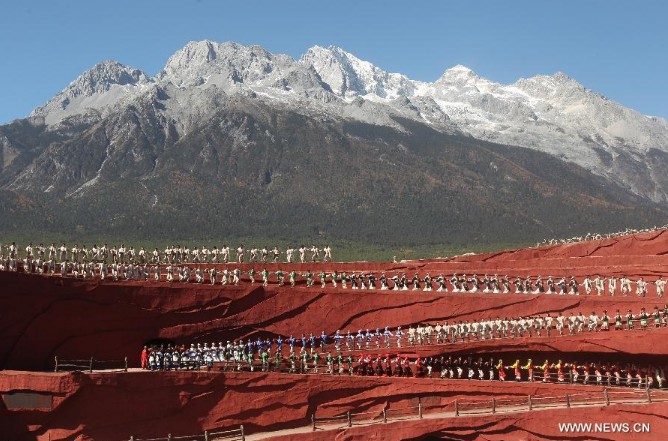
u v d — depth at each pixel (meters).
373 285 82.81
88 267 72.69
